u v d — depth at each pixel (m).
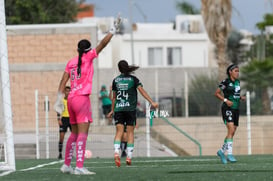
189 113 78.75
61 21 134.12
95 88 79.56
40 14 123.06
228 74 36.34
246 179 24.94
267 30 131.50
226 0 96.75
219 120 75.12
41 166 38.19
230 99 36.22
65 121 52.03
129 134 35.19
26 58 80.94
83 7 148.50
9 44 81.00
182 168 32.00
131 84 34.34
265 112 73.12
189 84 106.38
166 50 146.12
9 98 31.64
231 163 36.34
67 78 27.80
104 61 137.12
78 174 27.53
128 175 26.97
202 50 147.00
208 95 78.50
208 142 74.38
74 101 27.31
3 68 31.33
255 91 74.06
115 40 143.12
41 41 80.94
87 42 27.50
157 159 43.44
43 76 80.62
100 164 38.34
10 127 31.73
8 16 121.50
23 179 25.94
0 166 31.64
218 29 97.12
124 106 34.34
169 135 74.62
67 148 28.30
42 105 58.66
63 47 81.00
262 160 39.06
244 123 65.62
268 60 104.06
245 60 150.12
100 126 56.78
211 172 28.88
